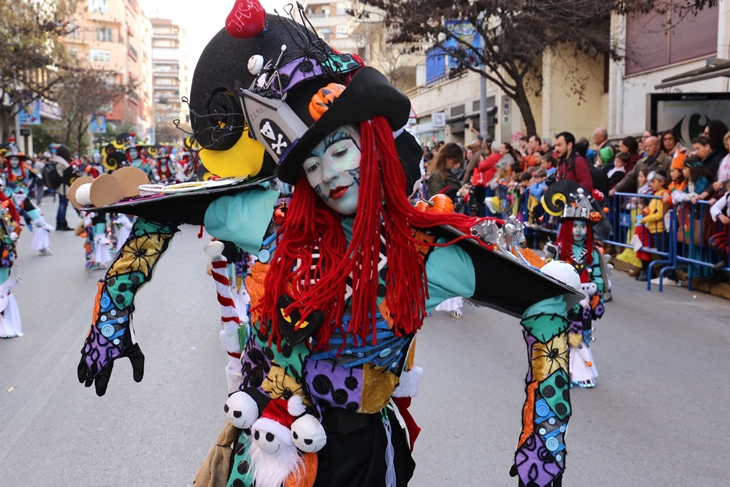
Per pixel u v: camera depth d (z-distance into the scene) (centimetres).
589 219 536
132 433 452
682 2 1470
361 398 204
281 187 266
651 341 664
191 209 223
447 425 460
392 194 192
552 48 1878
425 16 1644
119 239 1301
